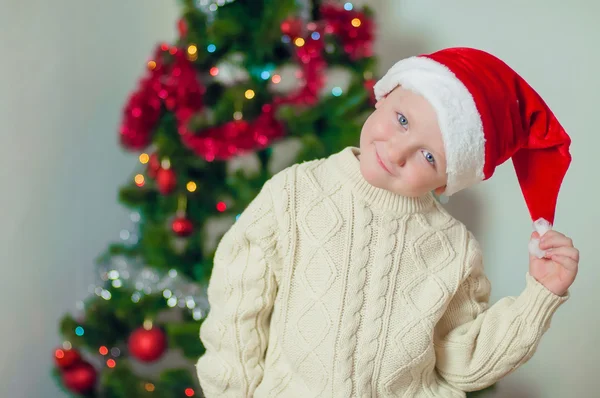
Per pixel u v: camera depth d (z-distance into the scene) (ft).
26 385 7.20
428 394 3.68
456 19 6.80
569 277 3.37
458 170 3.15
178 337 5.74
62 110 6.98
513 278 7.09
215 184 6.25
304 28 5.89
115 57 7.25
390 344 3.51
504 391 7.30
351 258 3.51
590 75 6.48
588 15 6.40
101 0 7.05
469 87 3.10
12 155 6.72
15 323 7.04
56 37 6.81
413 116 3.10
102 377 6.20
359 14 5.94
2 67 6.51
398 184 3.26
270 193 3.62
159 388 6.08
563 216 6.73
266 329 3.73
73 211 7.25
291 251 3.55
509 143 3.27
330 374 3.48
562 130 3.37
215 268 3.71
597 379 6.93
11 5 6.45
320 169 3.68
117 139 7.37
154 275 6.18
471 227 7.15
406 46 7.02
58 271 7.24
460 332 3.73
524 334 3.51
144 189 6.10
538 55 6.59
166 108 6.00
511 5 6.59
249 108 5.76
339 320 3.48
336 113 5.86
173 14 7.46
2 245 6.81
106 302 6.19
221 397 3.71
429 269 3.60
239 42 5.77
